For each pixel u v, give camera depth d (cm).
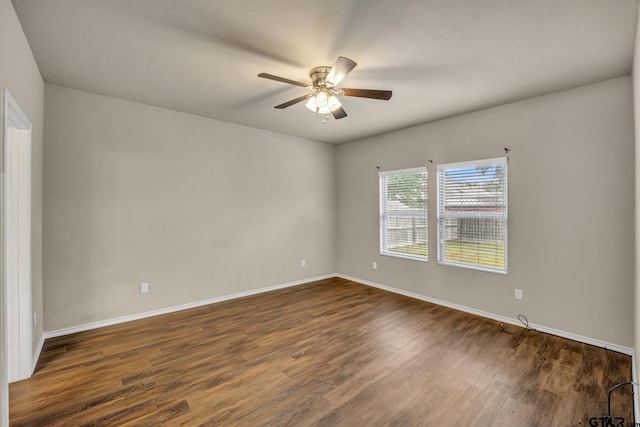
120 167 332
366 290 468
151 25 196
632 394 203
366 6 175
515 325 326
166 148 363
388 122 406
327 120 399
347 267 539
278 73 263
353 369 238
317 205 529
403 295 443
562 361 248
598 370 234
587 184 280
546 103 304
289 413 187
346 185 536
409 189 440
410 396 204
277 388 213
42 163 282
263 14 183
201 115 386
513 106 326
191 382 220
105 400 199
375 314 362
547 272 305
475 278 362
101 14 185
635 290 238
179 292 375
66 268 301
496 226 345
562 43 212
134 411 189
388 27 195
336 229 559
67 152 301
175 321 339
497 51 224
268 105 347
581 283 284
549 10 177
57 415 185
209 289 401
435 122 400
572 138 288
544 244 306
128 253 338
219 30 201
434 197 403
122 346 277
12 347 220
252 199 443
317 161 527
